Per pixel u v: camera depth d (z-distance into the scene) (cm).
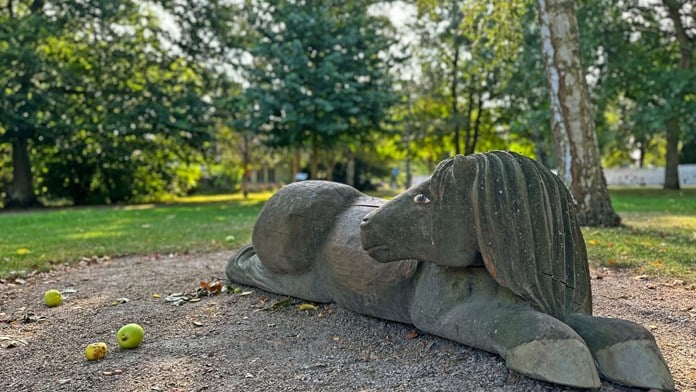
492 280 292
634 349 253
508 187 276
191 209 1830
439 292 308
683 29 2064
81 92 2220
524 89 2147
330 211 414
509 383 264
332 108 1906
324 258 404
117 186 2575
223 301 457
